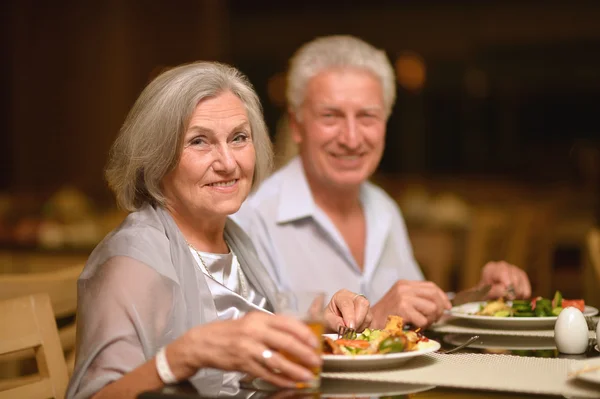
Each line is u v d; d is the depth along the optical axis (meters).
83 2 10.38
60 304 2.06
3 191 10.40
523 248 4.39
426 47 14.91
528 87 15.30
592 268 3.02
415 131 15.54
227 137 1.58
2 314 1.62
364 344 1.40
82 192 8.26
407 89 15.45
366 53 2.48
